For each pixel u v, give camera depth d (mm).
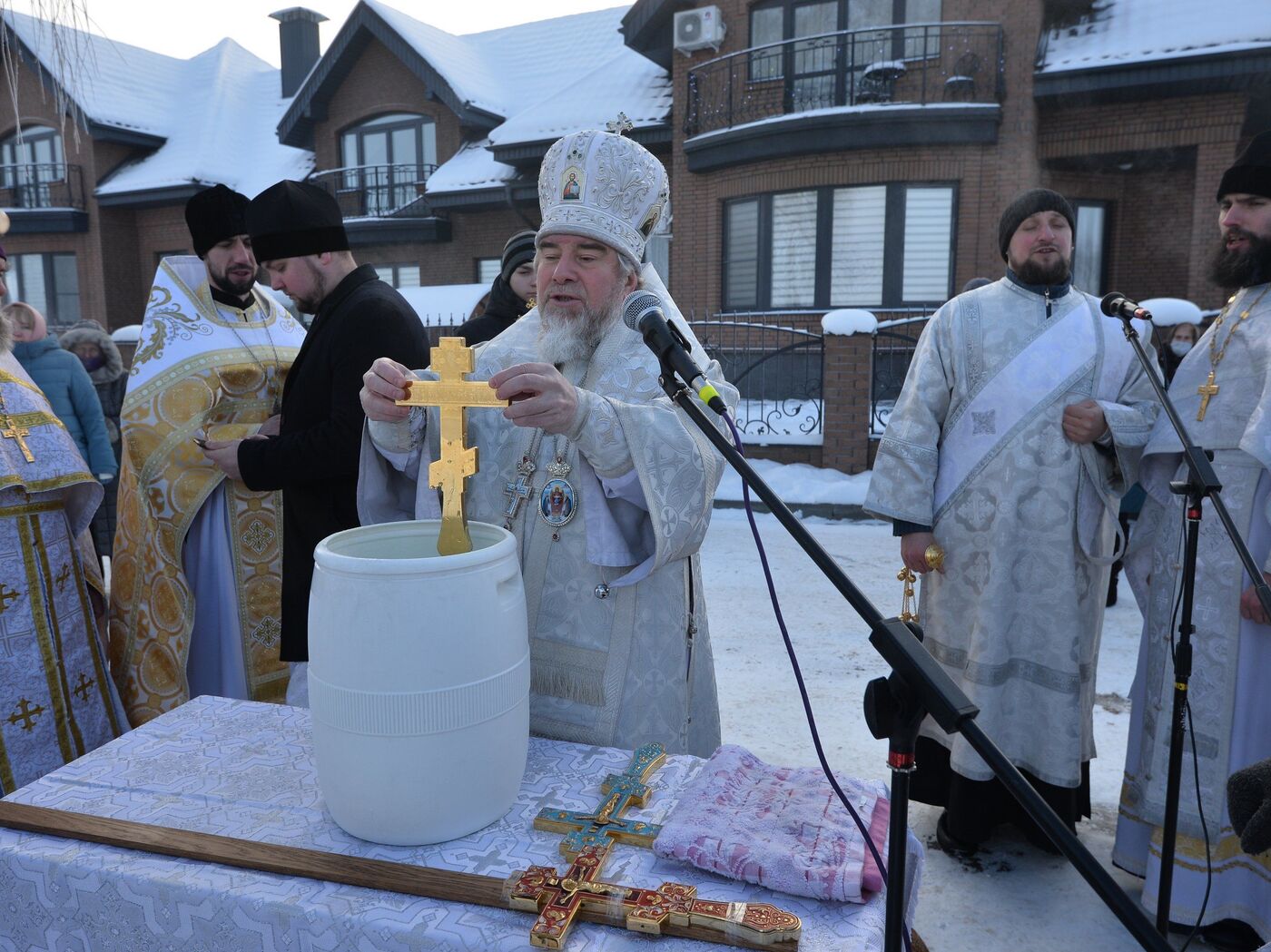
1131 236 13109
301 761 1466
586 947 1031
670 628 1678
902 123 12195
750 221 13867
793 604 5211
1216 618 2254
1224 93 11477
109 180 19781
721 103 13875
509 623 1242
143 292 19984
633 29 14258
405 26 17219
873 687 941
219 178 19234
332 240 2498
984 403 2656
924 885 2521
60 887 1191
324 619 1180
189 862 1180
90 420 4488
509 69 18391
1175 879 2318
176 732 1573
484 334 3590
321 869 1139
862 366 8305
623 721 1641
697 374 1164
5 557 2201
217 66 21750
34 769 2242
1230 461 2268
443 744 1177
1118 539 2607
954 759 2656
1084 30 12188
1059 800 2639
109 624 2664
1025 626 2617
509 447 1725
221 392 2713
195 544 2727
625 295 1682
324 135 18922
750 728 3553
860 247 13070
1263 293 2320
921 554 2732
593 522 1531
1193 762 2277
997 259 12422
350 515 2377
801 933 1032
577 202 1611
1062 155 12312
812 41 13211
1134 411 2541
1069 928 2336
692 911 1046
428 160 18297
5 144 19656
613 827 1242
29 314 4348
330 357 2357
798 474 8367
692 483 1485
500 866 1175
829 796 1292
